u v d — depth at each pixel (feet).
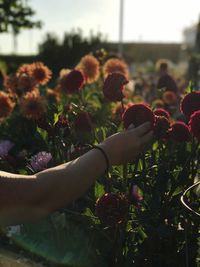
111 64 9.25
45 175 3.00
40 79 9.33
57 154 5.83
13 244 5.64
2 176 2.94
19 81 8.93
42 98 7.24
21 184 2.93
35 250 5.43
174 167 5.29
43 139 5.94
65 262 5.17
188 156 5.26
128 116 3.87
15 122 8.47
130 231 4.89
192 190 5.00
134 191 5.46
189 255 4.85
